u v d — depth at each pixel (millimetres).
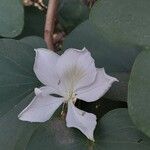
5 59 271
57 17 357
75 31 281
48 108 231
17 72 269
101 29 239
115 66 272
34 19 348
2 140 251
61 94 237
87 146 231
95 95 230
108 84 224
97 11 243
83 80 231
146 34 234
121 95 250
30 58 274
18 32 288
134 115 205
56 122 237
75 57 226
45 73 233
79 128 224
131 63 272
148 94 208
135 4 241
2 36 294
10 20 288
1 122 256
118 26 237
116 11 241
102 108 262
